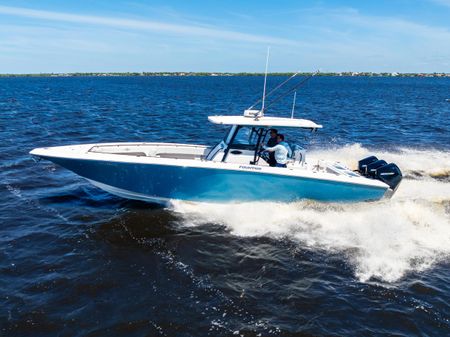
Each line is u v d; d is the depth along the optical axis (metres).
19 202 9.59
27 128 20.27
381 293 6.24
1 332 5.16
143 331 5.26
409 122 26.62
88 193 10.30
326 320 5.58
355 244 7.83
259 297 6.09
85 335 5.15
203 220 8.80
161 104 38.25
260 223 8.69
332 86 101.44
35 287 6.14
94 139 18.25
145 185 9.05
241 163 9.27
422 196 10.29
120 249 7.45
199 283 6.41
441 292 6.28
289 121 9.33
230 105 39.25
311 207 9.24
